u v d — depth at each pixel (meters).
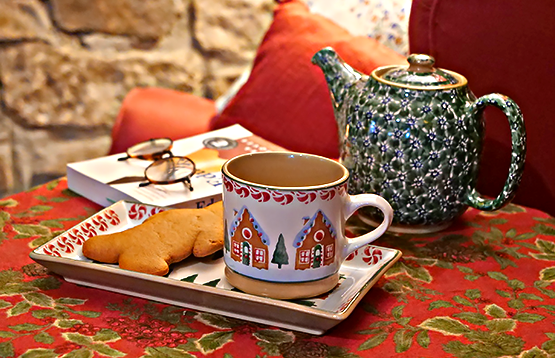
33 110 1.59
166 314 0.53
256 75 1.03
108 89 1.63
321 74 0.96
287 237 0.50
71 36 1.55
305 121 0.96
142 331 0.50
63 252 0.58
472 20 0.82
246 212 0.50
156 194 0.71
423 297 0.57
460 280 0.60
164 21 1.62
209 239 0.58
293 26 1.02
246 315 0.52
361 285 0.55
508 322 0.53
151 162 0.82
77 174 0.78
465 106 0.64
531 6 0.78
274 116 0.99
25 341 0.48
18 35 1.50
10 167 1.62
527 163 0.83
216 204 0.62
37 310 0.52
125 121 1.13
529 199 0.84
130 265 0.54
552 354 0.48
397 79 0.65
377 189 0.67
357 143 0.67
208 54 1.69
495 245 0.68
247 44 1.70
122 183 0.74
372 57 0.93
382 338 0.50
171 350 0.47
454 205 0.67
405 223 0.69
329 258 0.52
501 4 0.80
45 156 1.64
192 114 1.12
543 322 0.53
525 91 0.80
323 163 0.54
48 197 0.78
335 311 0.50
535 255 0.66
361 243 0.54
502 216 0.76
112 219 0.65
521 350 0.48
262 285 0.51
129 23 1.59
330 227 0.51
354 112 0.67
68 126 1.63
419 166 0.64
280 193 0.48
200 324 0.52
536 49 0.78
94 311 0.53
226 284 0.55
